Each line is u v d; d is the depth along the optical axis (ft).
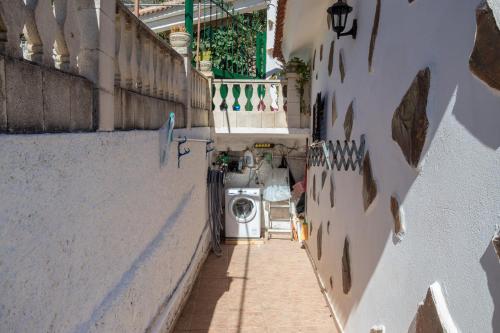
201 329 16.49
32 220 5.98
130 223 10.64
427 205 7.18
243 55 39.11
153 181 12.82
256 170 30.60
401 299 8.26
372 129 10.99
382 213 9.76
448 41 6.68
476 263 5.57
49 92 6.74
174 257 15.70
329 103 18.61
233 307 18.51
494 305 5.14
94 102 8.52
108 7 8.96
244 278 22.11
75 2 8.20
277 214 30.09
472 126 5.83
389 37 9.74
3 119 5.51
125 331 10.00
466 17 6.15
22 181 5.70
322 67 21.30
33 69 6.25
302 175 31.22
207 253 25.84
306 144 29.27
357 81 13.12
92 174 8.12
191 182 19.69
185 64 18.11
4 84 5.52
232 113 26.68
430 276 6.96
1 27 5.64
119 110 10.03
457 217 6.14
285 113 26.66
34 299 6.07
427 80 7.29
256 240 28.99
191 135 19.49
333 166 15.43
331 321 17.24
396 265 8.64
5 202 5.34
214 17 35.27
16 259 5.60
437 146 6.88
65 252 7.03
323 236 19.83
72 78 7.58
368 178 11.05
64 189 6.95
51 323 6.59
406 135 8.18
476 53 5.64
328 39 19.49
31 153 5.92
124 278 10.18
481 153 5.58
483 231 5.45
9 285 5.45
